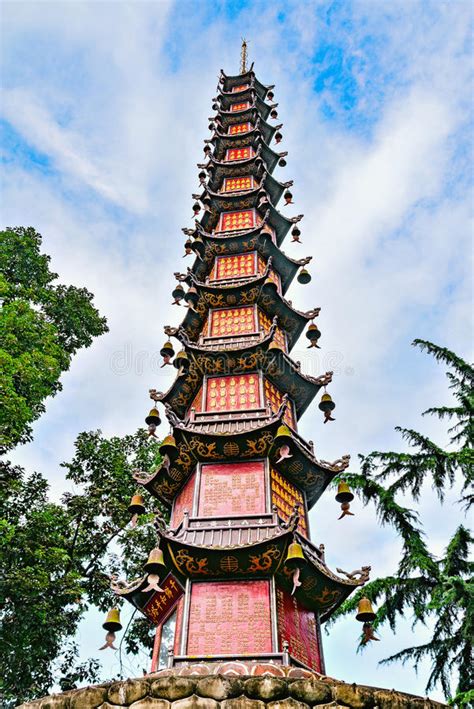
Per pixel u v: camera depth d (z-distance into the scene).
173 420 19.52
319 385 22.53
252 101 38.16
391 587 23.66
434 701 12.12
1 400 24.31
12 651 23.83
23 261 33.25
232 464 19.19
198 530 16.97
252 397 21.45
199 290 24.70
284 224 29.88
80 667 26.53
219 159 34.50
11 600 23.47
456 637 22.25
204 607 15.84
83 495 29.58
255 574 16.19
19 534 24.89
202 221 30.08
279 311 25.11
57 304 33.91
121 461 31.00
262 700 11.29
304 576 16.22
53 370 28.06
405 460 24.73
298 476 19.62
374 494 25.16
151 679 11.65
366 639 15.24
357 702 11.52
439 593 20.95
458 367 25.64
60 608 25.61
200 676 11.61
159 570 15.34
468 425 24.16
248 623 15.34
